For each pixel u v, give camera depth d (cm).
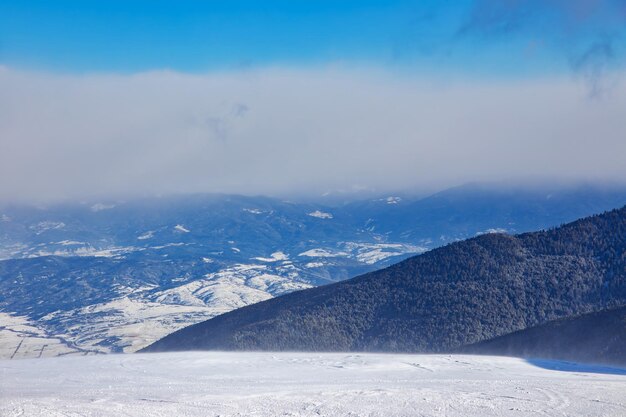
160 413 6125
